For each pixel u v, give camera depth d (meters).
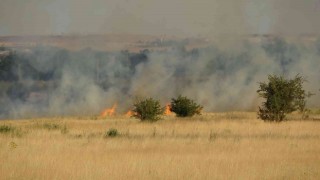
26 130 114.19
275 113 154.88
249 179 49.91
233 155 68.69
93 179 50.16
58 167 56.72
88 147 78.31
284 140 88.88
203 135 100.88
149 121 155.12
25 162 60.88
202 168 55.91
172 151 74.50
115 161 61.69
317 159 65.12
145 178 50.62
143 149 77.31
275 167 56.97
